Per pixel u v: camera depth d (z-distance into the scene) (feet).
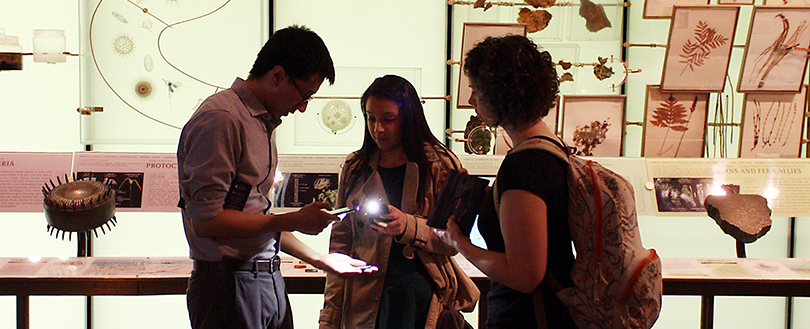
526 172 4.53
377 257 7.21
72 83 11.59
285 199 10.02
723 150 11.87
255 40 11.35
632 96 11.96
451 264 7.38
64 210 8.43
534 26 11.04
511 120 4.81
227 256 6.15
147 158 10.14
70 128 11.62
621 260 4.70
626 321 4.69
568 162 4.75
